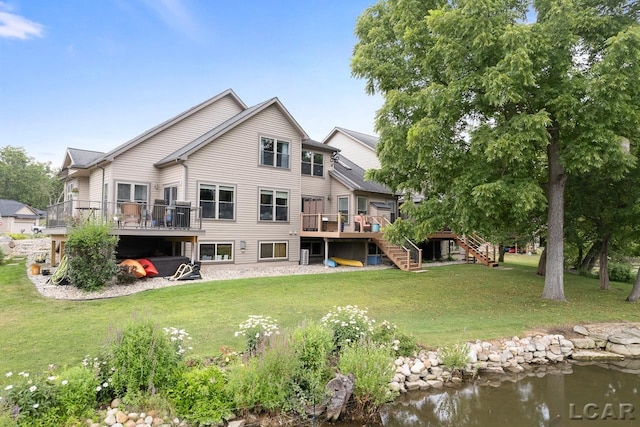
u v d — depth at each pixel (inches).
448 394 229.3
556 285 429.1
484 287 514.6
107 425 161.9
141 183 627.5
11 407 146.1
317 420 192.5
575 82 332.2
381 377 202.7
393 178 464.4
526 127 321.7
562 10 332.2
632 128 342.6
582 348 301.3
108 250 446.9
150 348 183.0
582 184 466.9
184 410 176.9
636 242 569.0
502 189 329.1
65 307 354.3
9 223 1754.4
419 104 377.4
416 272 659.4
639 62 308.3
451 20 335.9
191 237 568.1
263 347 203.3
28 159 2420.0
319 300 406.6
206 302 382.9
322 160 827.4
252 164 673.6
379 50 443.2
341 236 689.0
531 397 227.1
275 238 702.5
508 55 303.6
